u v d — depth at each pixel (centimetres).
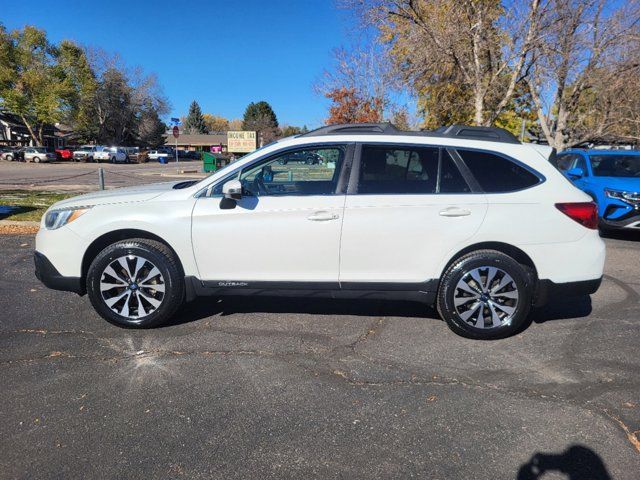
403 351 384
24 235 829
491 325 402
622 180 866
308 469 246
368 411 298
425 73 1609
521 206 391
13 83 5362
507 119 2294
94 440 267
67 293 514
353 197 394
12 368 347
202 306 480
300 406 304
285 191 411
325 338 407
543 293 400
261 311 469
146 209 404
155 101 7344
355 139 405
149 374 342
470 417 293
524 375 346
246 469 246
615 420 290
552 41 1471
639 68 1553
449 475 243
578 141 1853
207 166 3334
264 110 10769
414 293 405
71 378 334
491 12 1495
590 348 392
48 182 2086
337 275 402
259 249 400
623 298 525
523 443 268
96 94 6297
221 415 293
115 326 425
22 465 246
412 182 398
